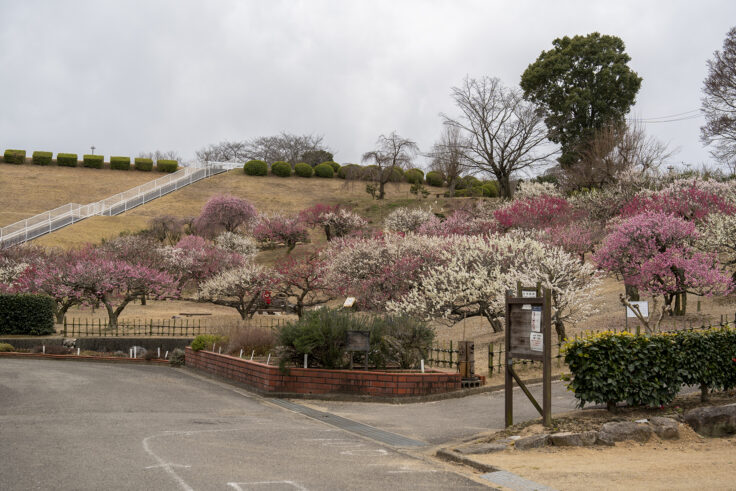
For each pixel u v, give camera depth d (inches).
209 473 235.9
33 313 943.0
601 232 1099.3
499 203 1898.4
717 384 387.5
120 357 821.9
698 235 780.0
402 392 482.9
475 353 677.3
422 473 254.2
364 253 1129.4
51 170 3174.2
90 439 296.5
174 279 1344.7
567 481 238.5
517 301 346.0
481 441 323.3
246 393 526.9
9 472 226.4
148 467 241.8
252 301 1226.0
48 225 2063.2
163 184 2915.8
